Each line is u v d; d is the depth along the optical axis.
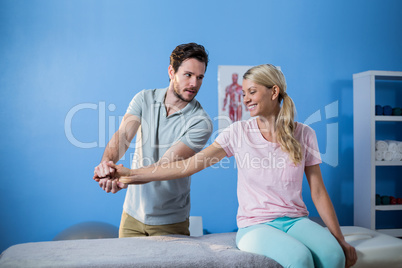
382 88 3.10
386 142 2.84
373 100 2.78
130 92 2.79
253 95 1.52
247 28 2.93
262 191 1.46
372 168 2.77
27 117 2.68
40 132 2.69
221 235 1.66
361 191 2.89
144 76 2.81
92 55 2.75
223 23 2.90
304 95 3.00
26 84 2.68
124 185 1.52
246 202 1.48
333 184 3.03
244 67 2.92
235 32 2.91
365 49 3.09
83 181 2.74
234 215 2.90
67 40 2.72
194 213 2.85
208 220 2.87
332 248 1.23
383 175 3.09
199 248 1.33
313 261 1.23
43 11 2.69
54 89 2.71
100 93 2.76
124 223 1.75
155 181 1.64
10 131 2.66
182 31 2.85
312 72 3.01
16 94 2.66
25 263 1.15
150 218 1.68
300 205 1.48
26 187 2.67
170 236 1.56
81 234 2.60
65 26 2.72
